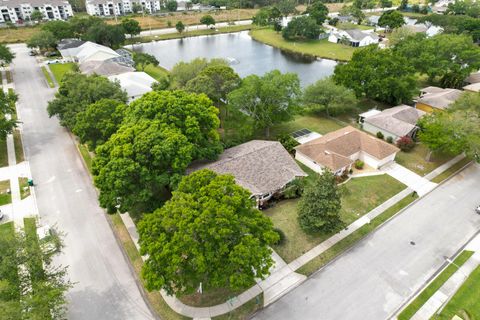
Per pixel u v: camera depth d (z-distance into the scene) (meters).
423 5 165.50
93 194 37.06
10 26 115.44
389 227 32.91
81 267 28.19
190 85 49.41
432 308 25.14
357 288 26.67
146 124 33.00
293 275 27.56
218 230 22.12
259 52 102.00
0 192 36.78
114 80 58.75
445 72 66.81
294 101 47.81
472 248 30.56
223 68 52.19
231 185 25.12
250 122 46.59
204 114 36.88
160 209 24.97
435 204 36.12
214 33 124.19
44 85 68.44
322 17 123.19
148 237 23.30
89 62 72.12
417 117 50.69
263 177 35.41
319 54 97.50
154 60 76.19
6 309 18.78
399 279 27.48
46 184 38.50
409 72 56.91
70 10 140.38
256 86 45.16
